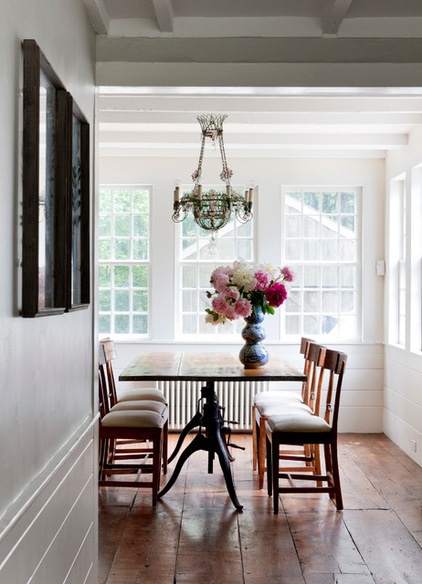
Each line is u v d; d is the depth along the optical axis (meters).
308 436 4.04
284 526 3.81
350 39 3.15
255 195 6.41
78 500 2.57
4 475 1.58
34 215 1.76
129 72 3.13
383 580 3.10
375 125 5.25
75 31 2.59
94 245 3.08
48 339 2.08
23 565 1.73
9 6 1.65
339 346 6.36
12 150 1.68
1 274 1.58
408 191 5.59
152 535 3.66
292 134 5.66
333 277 6.48
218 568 3.22
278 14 3.12
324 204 6.48
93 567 2.95
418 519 3.93
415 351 5.41
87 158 2.71
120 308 6.48
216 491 4.48
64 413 2.36
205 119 4.78
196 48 3.15
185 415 6.26
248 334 4.49
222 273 4.54
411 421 5.39
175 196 4.61
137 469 4.41
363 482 4.68
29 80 1.76
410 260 5.50
